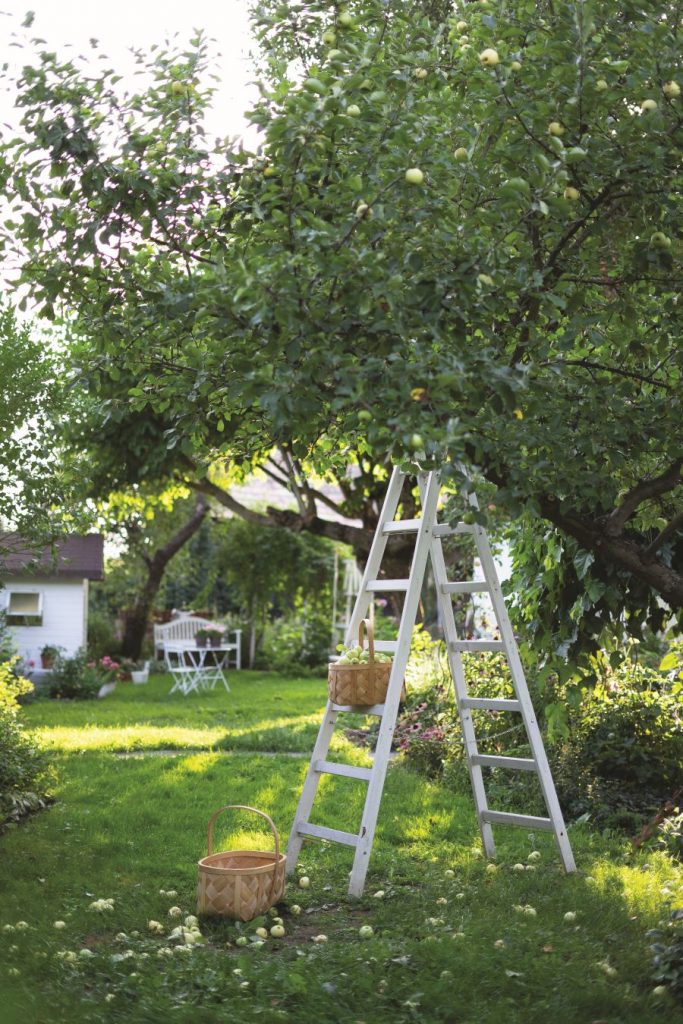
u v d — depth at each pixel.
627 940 4.32
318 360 3.08
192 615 24.28
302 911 4.89
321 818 6.71
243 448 5.04
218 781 8.05
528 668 7.97
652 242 3.48
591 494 3.65
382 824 6.62
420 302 3.16
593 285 3.91
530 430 3.55
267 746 10.15
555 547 5.75
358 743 10.59
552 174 3.15
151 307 3.72
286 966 3.95
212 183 3.73
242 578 21.80
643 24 3.40
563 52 3.33
